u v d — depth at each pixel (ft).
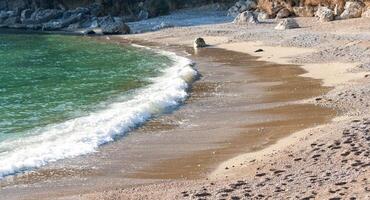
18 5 290.56
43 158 56.24
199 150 58.23
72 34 232.53
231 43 168.04
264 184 41.91
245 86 97.19
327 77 100.37
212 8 287.48
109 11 286.66
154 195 42.86
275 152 52.95
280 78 103.45
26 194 45.98
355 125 56.65
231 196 39.70
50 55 159.94
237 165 50.88
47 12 278.26
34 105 86.74
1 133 68.18
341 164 43.88
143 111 76.43
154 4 283.59
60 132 67.51
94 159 56.08
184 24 238.48
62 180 49.65
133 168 52.80
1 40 208.74
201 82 102.83
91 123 71.26
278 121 68.95
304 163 46.14
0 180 49.90
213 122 71.05
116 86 102.12
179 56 144.87
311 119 68.39
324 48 139.23
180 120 72.90
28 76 120.06
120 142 62.64
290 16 231.91
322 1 216.33
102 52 163.22
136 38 204.64
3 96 95.45
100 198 43.37
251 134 63.62
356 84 89.97
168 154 57.21
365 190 36.68
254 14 224.33
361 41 141.38
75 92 97.76
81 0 296.10
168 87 96.07
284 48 147.02
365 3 198.49
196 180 47.37
